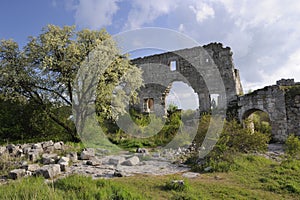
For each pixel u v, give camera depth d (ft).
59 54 31.91
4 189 10.97
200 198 11.50
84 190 10.93
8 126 39.81
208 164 18.13
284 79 47.44
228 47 54.70
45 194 10.31
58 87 33.99
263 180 14.58
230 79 53.06
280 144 35.42
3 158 18.49
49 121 39.01
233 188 13.11
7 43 32.60
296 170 16.78
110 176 15.56
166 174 16.39
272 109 38.68
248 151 22.48
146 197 11.27
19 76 31.32
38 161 19.13
